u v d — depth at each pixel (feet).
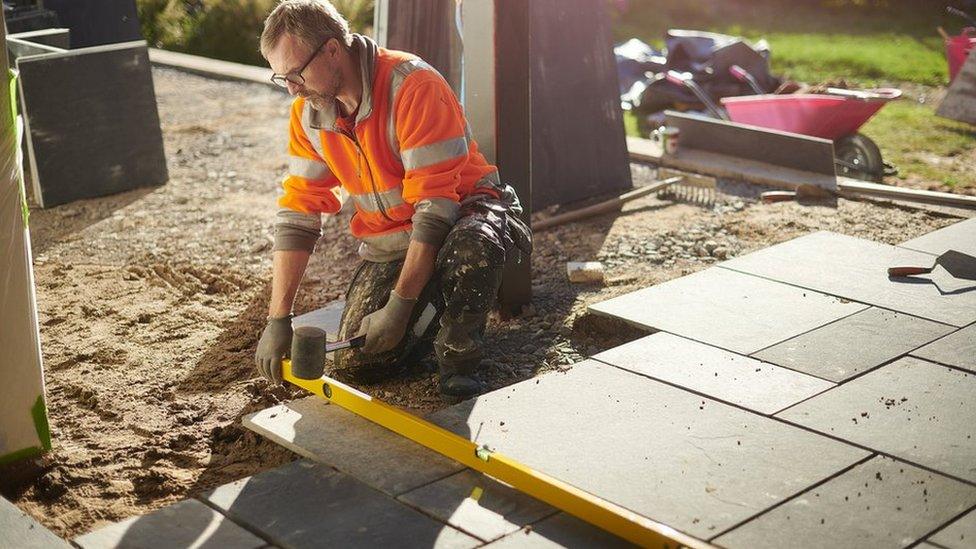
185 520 10.32
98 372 14.10
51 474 11.42
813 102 23.40
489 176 12.91
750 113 24.71
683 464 10.97
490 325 15.19
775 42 39.60
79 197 21.83
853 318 14.56
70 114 21.33
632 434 11.60
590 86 21.12
